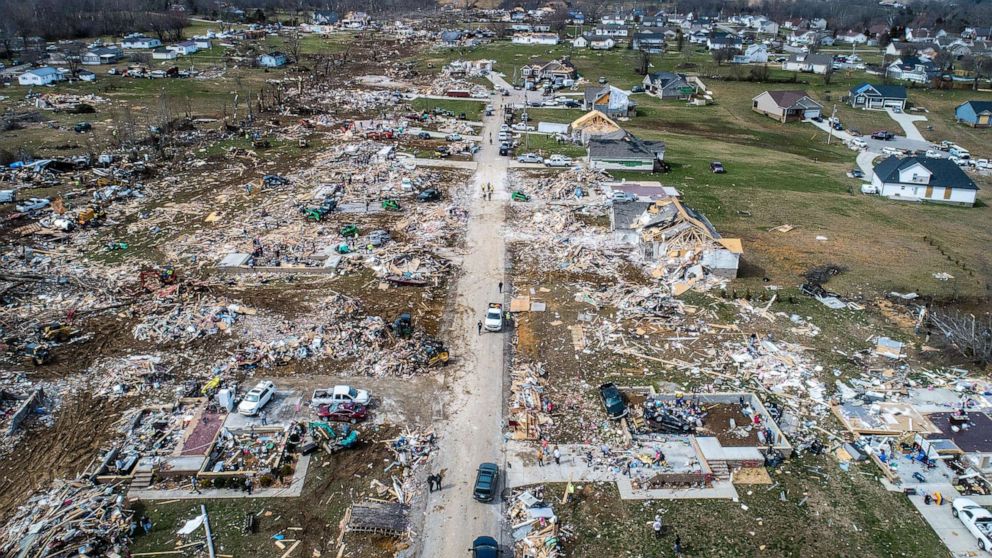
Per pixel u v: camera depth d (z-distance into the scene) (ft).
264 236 214.69
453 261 201.36
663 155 326.44
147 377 139.74
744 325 167.73
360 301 175.42
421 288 183.52
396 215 236.02
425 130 362.33
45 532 102.32
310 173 279.49
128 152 300.20
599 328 165.07
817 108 442.50
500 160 311.88
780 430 127.75
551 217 235.20
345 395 130.41
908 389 142.41
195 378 140.97
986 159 359.87
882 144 390.42
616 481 115.65
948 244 229.25
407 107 416.26
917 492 114.42
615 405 131.13
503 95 471.62
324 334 156.35
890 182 283.59
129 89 443.32
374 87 477.36
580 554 101.50
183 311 166.09
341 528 104.83
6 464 116.88
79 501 108.78
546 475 116.67
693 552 102.17
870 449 123.65
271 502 109.70
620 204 234.58
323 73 522.88
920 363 153.28
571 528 106.01
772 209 259.80
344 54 616.80
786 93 448.24
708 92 511.81
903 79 581.12
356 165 290.56
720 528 106.63
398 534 103.55
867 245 225.56
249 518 104.94
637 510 109.70
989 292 189.88
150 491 111.65
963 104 446.60
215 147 315.37
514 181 279.69
